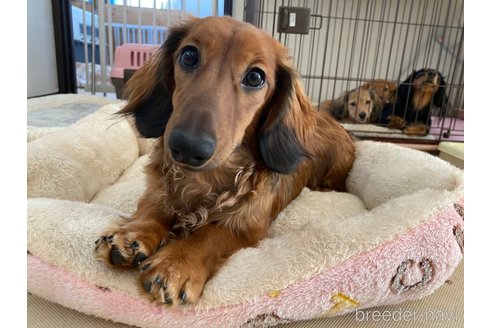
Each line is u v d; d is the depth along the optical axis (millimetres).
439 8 3330
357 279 892
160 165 1083
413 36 3318
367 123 3061
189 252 861
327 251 900
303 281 870
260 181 1075
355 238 922
